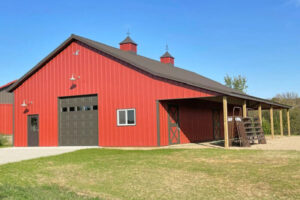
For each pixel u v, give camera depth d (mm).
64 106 19312
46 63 19922
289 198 6504
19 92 20781
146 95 16672
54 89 19547
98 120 18031
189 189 7387
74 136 18828
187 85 15492
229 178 8250
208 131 22750
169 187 7602
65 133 19141
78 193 7180
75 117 18875
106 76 17922
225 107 14570
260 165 9758
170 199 6707
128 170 9656
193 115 20578
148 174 9016
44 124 19766
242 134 15422
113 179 8539
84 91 18516
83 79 18609
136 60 18734
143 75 16797
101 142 17859
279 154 11906
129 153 13680
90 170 9797
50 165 10797
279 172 8680
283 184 7484
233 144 16125
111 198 6793
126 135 17125
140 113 16797
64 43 19047
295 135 27406
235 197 6699
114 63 17734
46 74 19891
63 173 9398
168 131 17250
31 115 20281
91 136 18281
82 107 18703
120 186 7797
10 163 11352
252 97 17875
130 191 7340
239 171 9016
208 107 23094
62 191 7133
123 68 17438
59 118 19375
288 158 10875
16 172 9539
